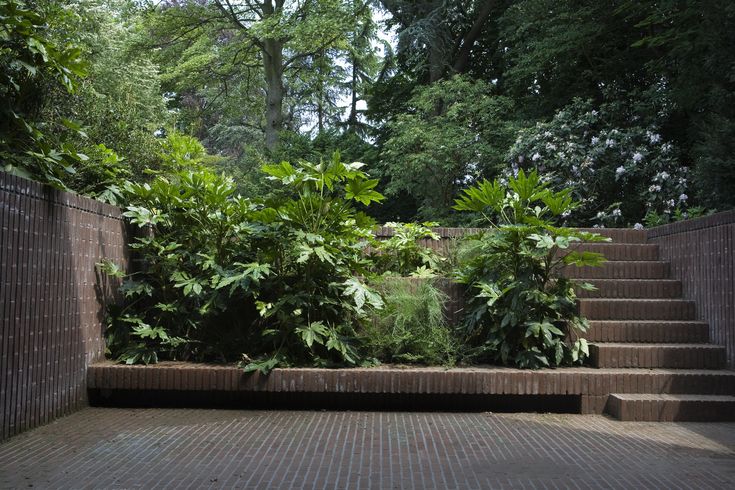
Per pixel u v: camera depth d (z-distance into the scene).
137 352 6.00
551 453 4.30
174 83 27.03
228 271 6.33
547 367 6.17
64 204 5.32
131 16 19.33
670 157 10.85
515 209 6.62
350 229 6.58
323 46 24.88
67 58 5.37
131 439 4.55
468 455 4.23
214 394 5.93
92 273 5.90
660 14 11.23
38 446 4.30
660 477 3.76
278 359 5.95
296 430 4.93
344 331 6.36
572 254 6.38
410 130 15.52
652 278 7.48
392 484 3.59
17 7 5.07
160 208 6.76
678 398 5.52
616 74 14.76
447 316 6.75
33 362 4.79
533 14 15.75
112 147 8.21
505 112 16.36
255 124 34.75
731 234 6.13
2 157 5.03
